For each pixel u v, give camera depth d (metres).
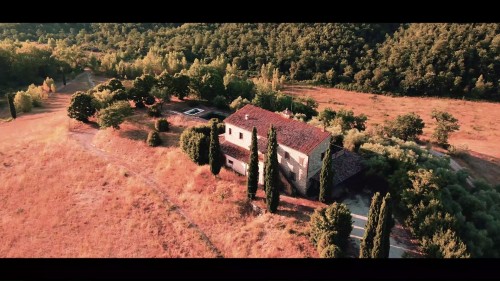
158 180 66.00
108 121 77.62
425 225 52.19
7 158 73.69
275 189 55.06
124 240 53.81
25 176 67.94
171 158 70.44
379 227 44.81
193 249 52.03
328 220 50.34
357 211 58.41
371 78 140.75
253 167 56.88
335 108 122.38
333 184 60.84
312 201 60.00
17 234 55.84
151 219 57.06
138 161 71.38
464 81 133.75
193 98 99.56
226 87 103.56
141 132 79.69
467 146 93.38
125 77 137.00
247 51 156.00
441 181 59.72
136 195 62.06
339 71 148.12
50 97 118.56
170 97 97.81
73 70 145.62
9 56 130.50
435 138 95.94
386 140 79.56
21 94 103.06
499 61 132.00
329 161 56.09
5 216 59.41
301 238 51.88
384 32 156.25
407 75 137.00
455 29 140.38
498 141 100.62
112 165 70.12
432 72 133.38
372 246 46.88
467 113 119.81
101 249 52.53
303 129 64.06
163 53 151.62
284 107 100.00
